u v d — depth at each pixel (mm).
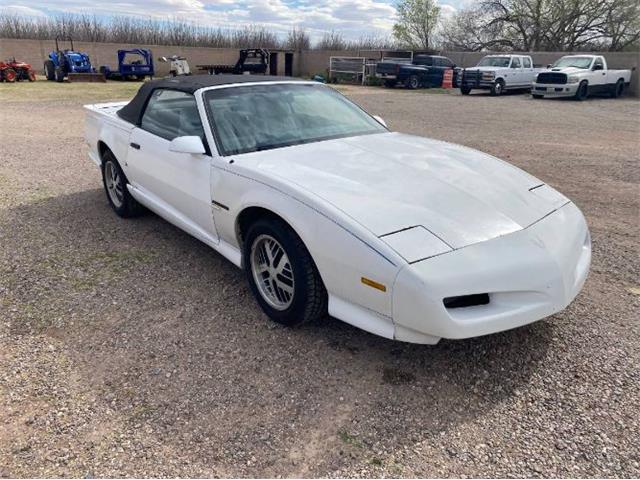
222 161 3395
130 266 4074
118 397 2543
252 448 2230
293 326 3160
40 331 3139
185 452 2203
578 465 2139
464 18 43500
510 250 2564
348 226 2576
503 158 8453
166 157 3988
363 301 2590
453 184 3035
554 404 2504
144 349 2949
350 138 3836
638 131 11914
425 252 2447
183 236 4742
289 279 3053
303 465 2143
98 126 5289
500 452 2209
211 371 2752
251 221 3342
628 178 7074
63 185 6473
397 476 2084
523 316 2549
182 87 4086
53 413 2430
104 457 2174
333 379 2691
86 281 3812
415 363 2826
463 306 2479
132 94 19828
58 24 43406
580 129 12180
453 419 2408
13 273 3941
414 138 4094
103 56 34250
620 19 35719
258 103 3930
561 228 2891
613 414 2434
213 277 3885
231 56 39031
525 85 24359
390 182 2996
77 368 2773
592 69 20578
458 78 28547
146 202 4574
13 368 2766
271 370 2764
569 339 3049
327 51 38906
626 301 3527
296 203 2812
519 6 39531
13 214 5312
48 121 12352
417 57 29234
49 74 27406
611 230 4977
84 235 4746
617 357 2875
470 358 2871
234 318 3295
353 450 2221
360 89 26734
